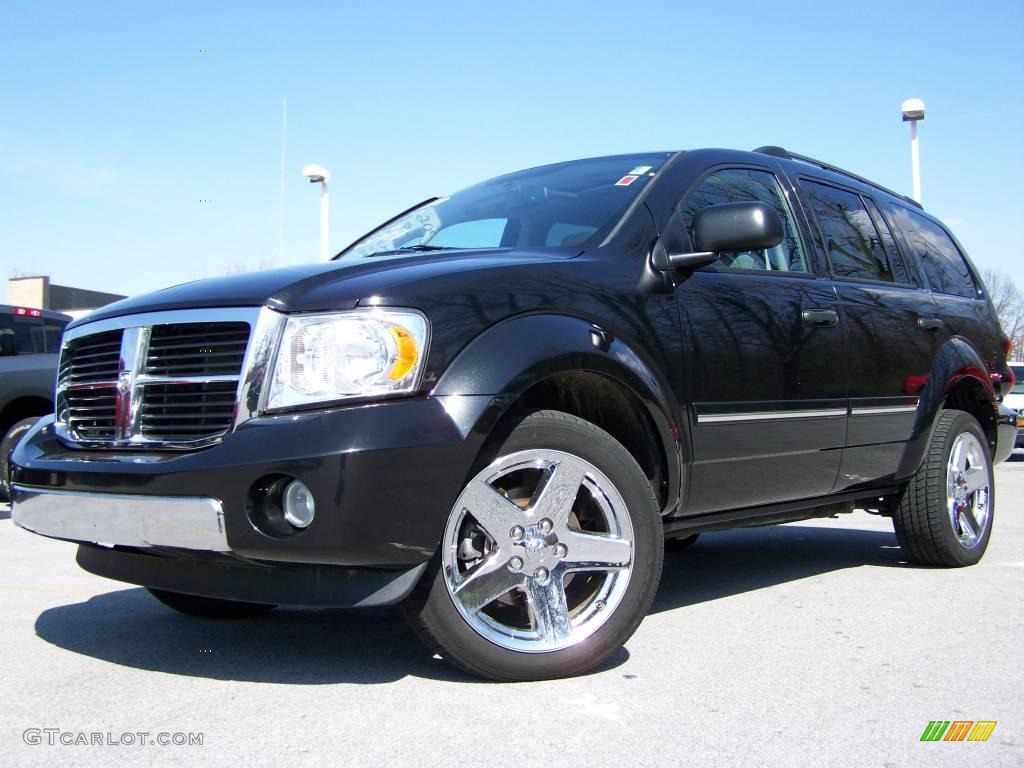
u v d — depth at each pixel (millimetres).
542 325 2988
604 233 3541
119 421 2984
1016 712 2756
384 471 2625
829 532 6672
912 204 5715
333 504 2586
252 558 2654
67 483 2965
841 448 4223
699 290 3605
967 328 5305
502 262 3121
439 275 2918
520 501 3113
